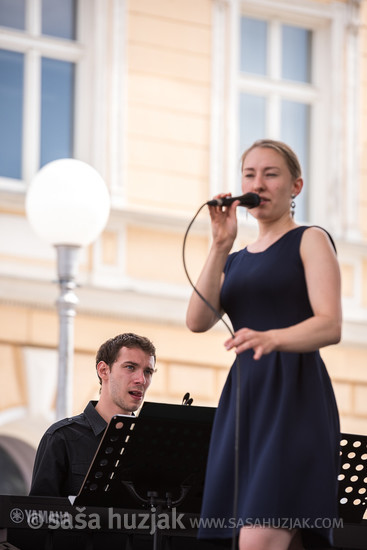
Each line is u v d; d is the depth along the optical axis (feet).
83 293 50.44
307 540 17.25
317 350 17.11
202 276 17.54
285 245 17.11
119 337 27.09
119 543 23.18
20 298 49.70
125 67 53.21
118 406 26.58
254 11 56.65
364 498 22.17
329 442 16.60
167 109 53.78
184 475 21.17
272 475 16.28
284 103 56.95
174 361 52.19
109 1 53.16
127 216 51.70
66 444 25.81
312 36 57.93
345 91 57.57
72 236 34.76
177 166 53.67
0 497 20.24
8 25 51.96
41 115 52.06
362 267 56.29
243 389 16.97
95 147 52.31
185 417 20.62
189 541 23.24
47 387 49.90
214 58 54.90
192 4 54.80
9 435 49.73
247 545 16.31
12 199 50.08
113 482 20.80
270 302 16.98
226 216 17.42
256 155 17.44
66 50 52.54
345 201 56.95
